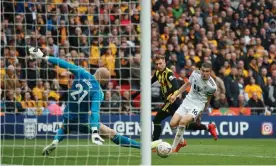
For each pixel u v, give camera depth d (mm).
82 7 43312
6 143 34562
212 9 52562
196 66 47281
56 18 40156
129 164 23234
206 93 27328
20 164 23125
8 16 41844
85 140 38281
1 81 37875
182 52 47781
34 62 39219
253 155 28516
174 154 28062
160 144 25469
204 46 49312
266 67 49094
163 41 48812
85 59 40469
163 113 29328
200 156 27344
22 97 38125
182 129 26984
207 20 51844
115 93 41156
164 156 25500
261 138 42719
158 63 28922
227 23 52062
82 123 25625
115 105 40844
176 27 50719
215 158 26531
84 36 38188
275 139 41750
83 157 25781
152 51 47969
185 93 42812
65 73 39656
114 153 27828
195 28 50375
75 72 25297
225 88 45688
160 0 51844
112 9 45062
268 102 46781
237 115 42750
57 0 42719
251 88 46469
